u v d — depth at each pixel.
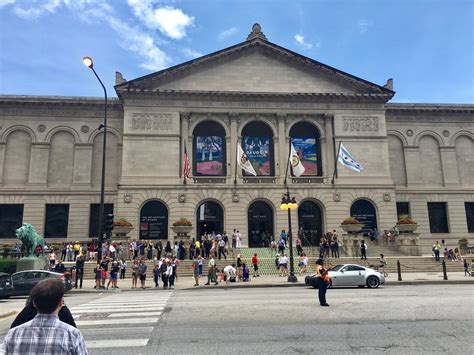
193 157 41.12
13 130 41.03
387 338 8.80
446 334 9.12
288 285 23.12
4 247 34.00
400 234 36.25
